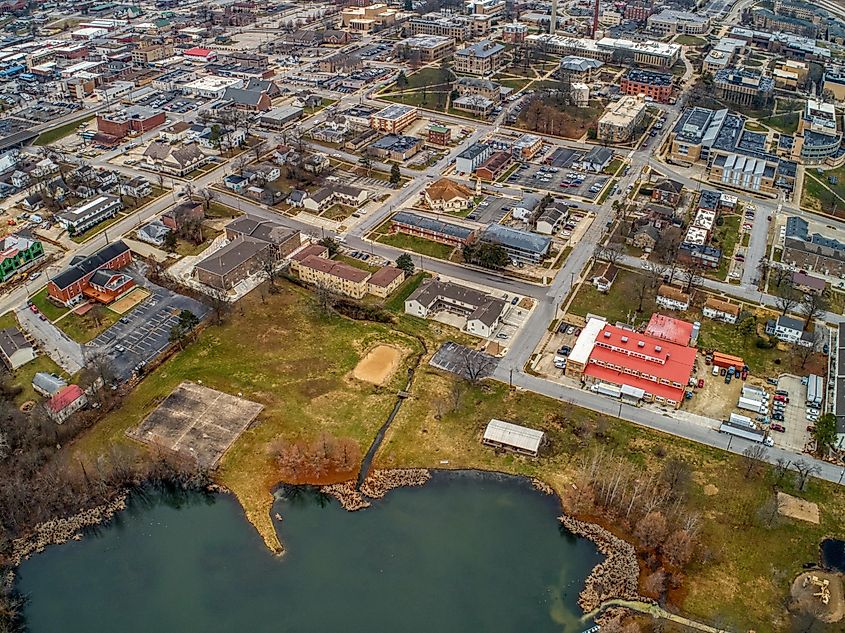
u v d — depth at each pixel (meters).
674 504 136.50
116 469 145.50
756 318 192.38
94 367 165.62
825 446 147.88
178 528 137.75
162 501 143.25
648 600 121.19
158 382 169.75
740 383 169.50
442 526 137.00
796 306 196.12
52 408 155.50
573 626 118.69
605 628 114.31
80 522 138.62
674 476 140.00
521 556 131.00
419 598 124.12
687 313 194.75
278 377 171.50
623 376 168.00
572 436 154.25
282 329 188.38
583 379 169.50
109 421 158.62
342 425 157.88
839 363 167.75
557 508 139.88
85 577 129.00
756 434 151.62
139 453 150.75
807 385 166.75
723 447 150.62
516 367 174.75
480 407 162.50
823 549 128.38
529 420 158.38
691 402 163.50
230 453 151.12
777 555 127.31
